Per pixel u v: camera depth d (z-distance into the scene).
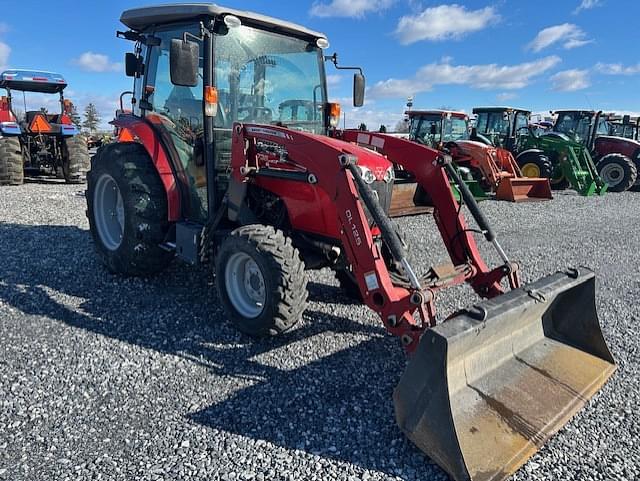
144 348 3.39
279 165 3.78
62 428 2.51
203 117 4.00
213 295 4.39
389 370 3.20
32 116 11.59
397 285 3.17
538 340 3.11
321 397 2.86
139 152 4.61
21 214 7.40
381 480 2.24
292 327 3.76
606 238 7.52
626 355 3.54
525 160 13.61
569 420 2.69
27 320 3.77
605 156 14.34
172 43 3.45
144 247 4.46
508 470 2.22
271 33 4.25
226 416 2.65
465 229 3.62
